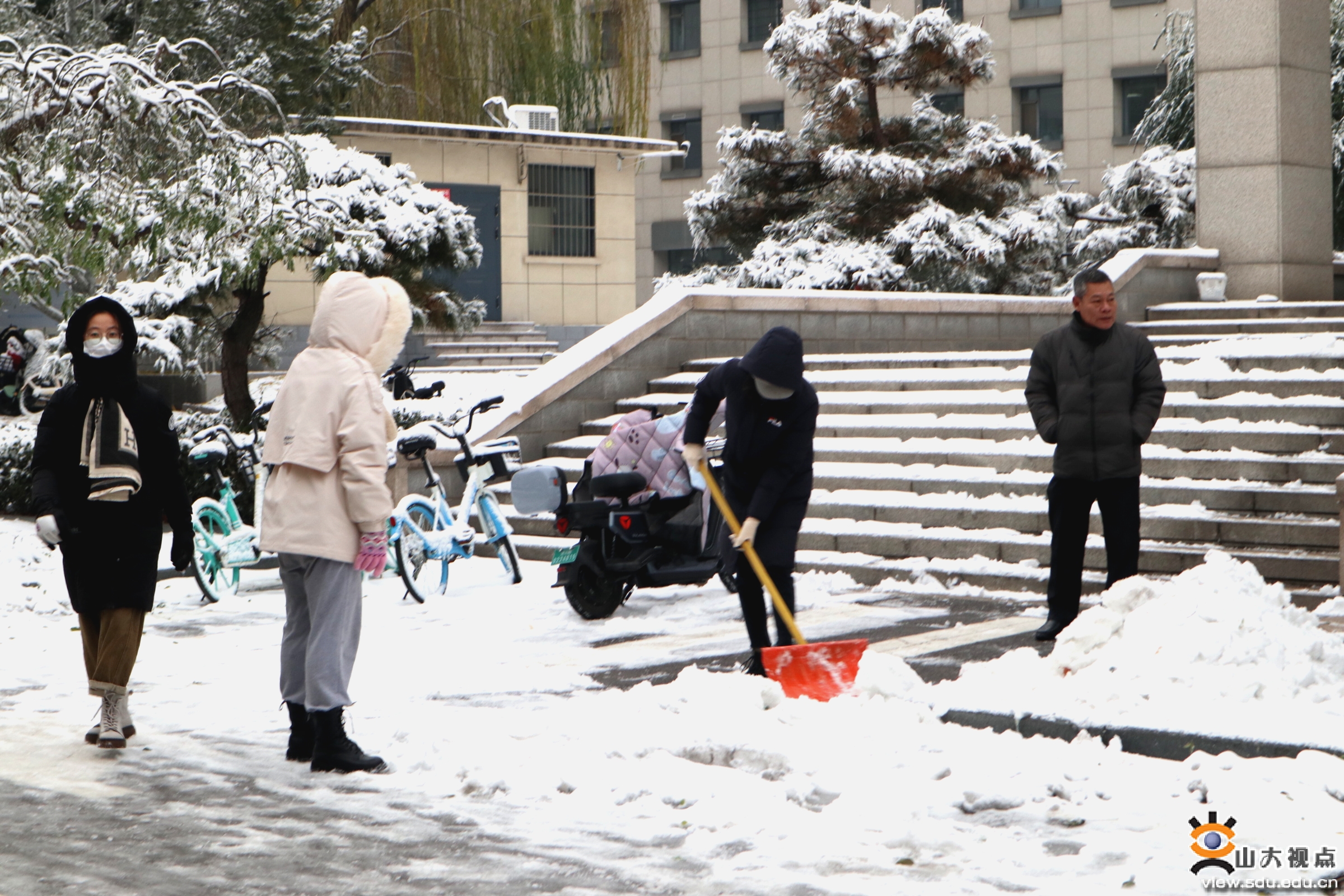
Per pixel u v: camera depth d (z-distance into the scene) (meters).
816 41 22.66
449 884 4.15
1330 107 17.89
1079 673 6.00
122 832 4.66
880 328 15.88
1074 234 22.44
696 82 43.38
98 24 17.30
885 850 4.40
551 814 4.88
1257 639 5.81
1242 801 4.70
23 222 11.74
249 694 6.93
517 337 24.98
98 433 5.81
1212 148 17.72
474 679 7.07
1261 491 9.20
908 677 6.11
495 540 10.33
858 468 11.19
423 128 24.31
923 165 22.11
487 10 28.14
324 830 4.69
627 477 8.62
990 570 9.47
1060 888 4.06
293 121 17.22
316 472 5.50
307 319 23.64
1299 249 17.48
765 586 6.54
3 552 12.09
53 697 6.91
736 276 21.58
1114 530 7.59
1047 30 38.69
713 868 4.28
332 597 5.47
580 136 26.17
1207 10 17.61
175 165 11.91
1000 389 12.25
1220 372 11.00
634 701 6.05
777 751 5.25
